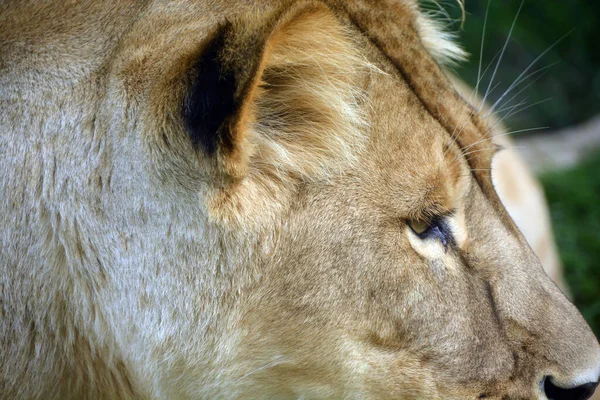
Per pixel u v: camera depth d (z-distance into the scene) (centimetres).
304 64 530
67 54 546
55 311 559
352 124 548
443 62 698
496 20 1614
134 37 537
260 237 541
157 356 563
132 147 529
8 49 553
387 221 558
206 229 534
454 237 581
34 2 562
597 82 1644
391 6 614
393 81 569
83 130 541
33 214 548
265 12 511
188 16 538
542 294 607
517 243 614
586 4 1697
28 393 566
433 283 571
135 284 551
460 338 577
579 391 600
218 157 502
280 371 570
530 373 591
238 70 485
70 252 551
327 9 526
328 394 576
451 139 584
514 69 1627
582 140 1502
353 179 554
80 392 584
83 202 544
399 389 575
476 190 600
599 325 1045
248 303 552
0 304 550
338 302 556
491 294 589
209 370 566
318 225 550
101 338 567
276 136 541
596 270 1127
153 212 536
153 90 520
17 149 548
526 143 1499
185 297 549
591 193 1285
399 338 570
